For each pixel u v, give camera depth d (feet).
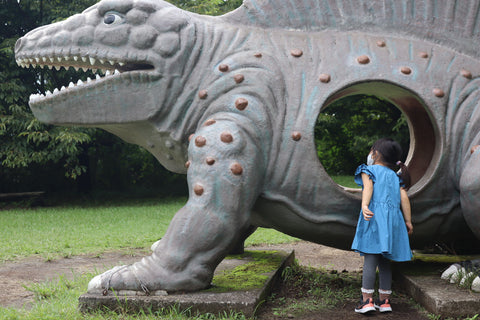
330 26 13.46
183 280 11.17
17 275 16.06
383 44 12.95
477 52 13.39
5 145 41.45
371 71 12.37
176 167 14.25
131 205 42.32
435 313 10.78
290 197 12.08
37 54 13.48
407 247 11.00
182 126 13.03
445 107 12.43
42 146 44.21
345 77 12.32
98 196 50.42
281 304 12.10
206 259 11.34
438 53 13.05
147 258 11.52
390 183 11.19
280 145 12.04
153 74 12.94
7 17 44.91
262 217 12.73
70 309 11.04
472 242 14.35
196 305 10.63
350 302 12.24
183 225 11.31
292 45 13.01
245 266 14.62
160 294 11.11
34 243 22.25
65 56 13.34
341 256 20.08
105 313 10.70
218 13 45.98
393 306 11.80
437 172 12.23
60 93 13.35
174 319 10.25
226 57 13.01
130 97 13.12
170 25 13.07
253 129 11.91
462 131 12.37
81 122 13.39
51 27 13.64
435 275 13.08
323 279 14.71
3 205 42.96
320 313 11.30
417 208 12.26
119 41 13.09
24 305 11.98
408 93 12.97
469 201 11.75
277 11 13.62
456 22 13.55
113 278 11.14
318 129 58.23
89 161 52.80
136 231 26.16
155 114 13.08
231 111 12.14
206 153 11.59
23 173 50.85
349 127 61.82
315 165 11.95
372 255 10.98
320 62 12.67
